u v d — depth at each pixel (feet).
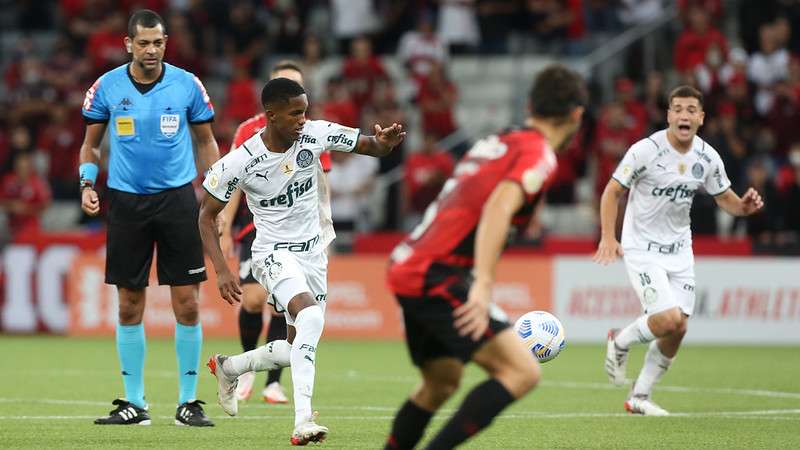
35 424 96.48
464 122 264.52
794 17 257.55
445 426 62.18
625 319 197.77
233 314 201.67
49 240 208.33
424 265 63.46
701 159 106.73
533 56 263.90
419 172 220.43
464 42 263.90
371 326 200.64
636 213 108.06
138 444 84.48
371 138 90.07
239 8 268.62
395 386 131.44
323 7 289.94
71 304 205.98
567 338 197.67
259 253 89.71
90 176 95.40
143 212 94.58
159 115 94.27
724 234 227.61
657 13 269.23
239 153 87.15
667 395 123.95
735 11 275.39
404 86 265.75
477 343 62.64
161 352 174.91
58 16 298.56
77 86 258.78
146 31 92.02
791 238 209.67
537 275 198.49
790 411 109.60
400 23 268.41
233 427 94.89
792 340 198.39
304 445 82.94
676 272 107.14
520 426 97.14
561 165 232.12
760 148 237.04
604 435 91.45
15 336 204.95
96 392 123.75
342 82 237.45
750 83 242.17
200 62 256.73
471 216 63.00
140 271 95.61
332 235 93.15
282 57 270.05
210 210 86.94
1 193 242.78
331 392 125.29
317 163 89.97
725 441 88.38
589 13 269.23
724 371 151.33
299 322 84.64
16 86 266.36
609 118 220.02
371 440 87.61
